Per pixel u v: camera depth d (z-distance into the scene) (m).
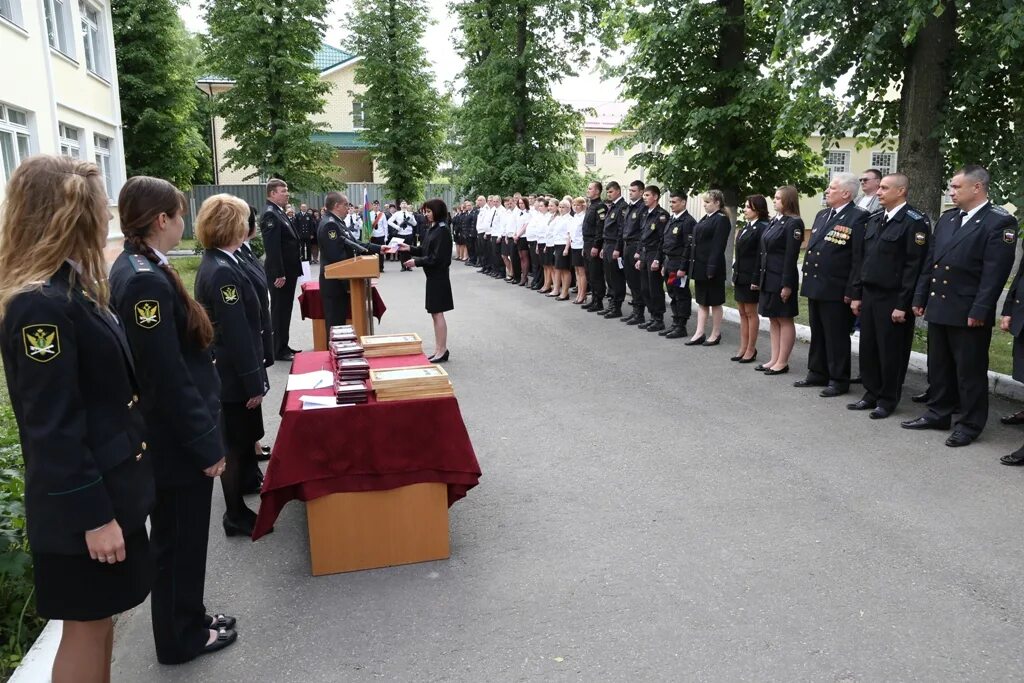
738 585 3.56
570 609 3.39
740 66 13.02
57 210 2.08
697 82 13.38
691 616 3.30
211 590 3.65
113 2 27.44
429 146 32.44
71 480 2.03
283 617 3.39
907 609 3.33
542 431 5.95
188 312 2.91
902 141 9.57
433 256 8.19
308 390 4.20
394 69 32.00
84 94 16.95
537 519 4.35
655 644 3.10
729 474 4.97
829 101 10.20
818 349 7.08
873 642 3.08
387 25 32.09
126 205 2.79
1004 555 3.81
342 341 4.97
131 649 3.21
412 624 3.30
